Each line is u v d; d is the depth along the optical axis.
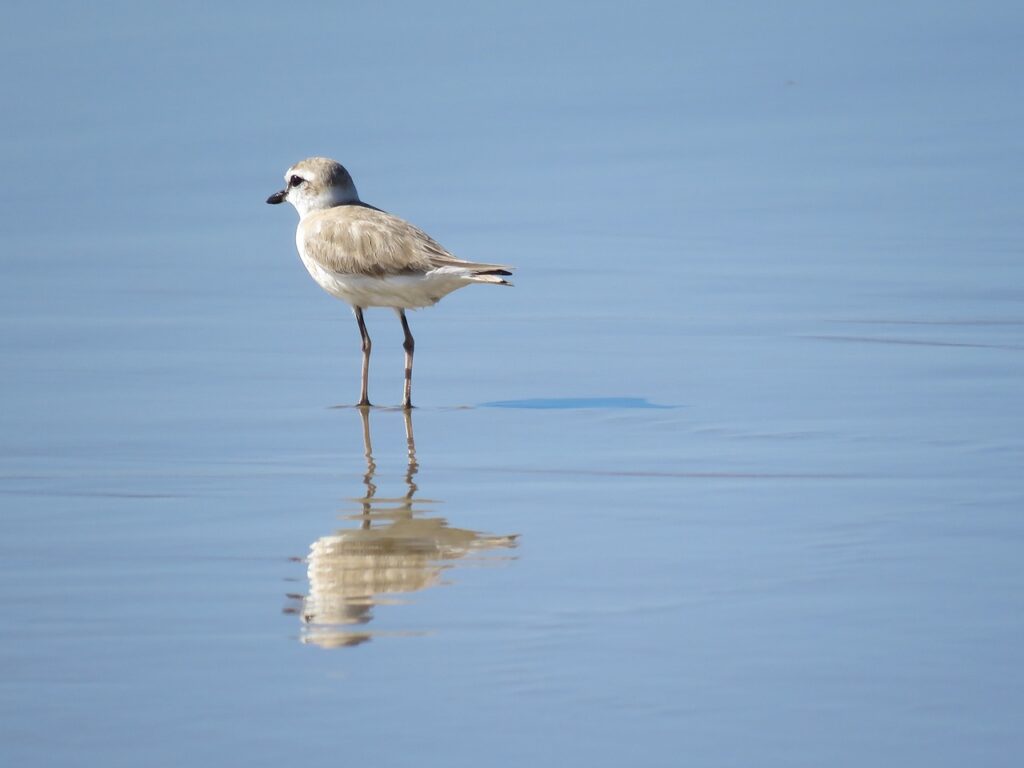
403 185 25.25
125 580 10.69
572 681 8.93
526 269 21.02
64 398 15.61
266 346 17.75
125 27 34.69
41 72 31.44
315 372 16.80
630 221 23.34
